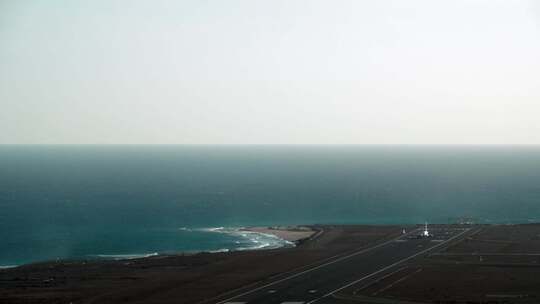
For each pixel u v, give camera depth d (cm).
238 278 12075
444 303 9875
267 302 10069
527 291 10681
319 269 12850
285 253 15138
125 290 11150
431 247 15412
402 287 11062
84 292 11100
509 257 13900
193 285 11481
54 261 15412
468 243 15925
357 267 13000
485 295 10406
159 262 14412
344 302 10038
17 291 11325
